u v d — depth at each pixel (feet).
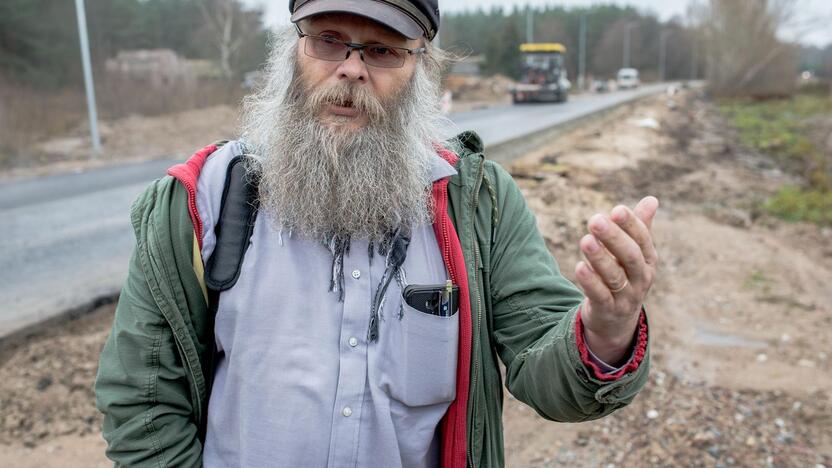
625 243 3.06
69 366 11.68
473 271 4.10
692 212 30.12
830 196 35.45
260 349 3.91
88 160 42.01
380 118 4.12
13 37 79.36
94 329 13.64
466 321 4.04
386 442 3.91
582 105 89.10
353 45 4.01
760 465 10.37
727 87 144.77
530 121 55.83
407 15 4.00
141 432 3.87
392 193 4.05
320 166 4.01
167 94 66.03
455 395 4.13
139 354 3.89
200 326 4.02
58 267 17.28
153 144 50.21
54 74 80.38
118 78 72.33
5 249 19.16
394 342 3.99
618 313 3.25
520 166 29.55
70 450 9.86
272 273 3.95
